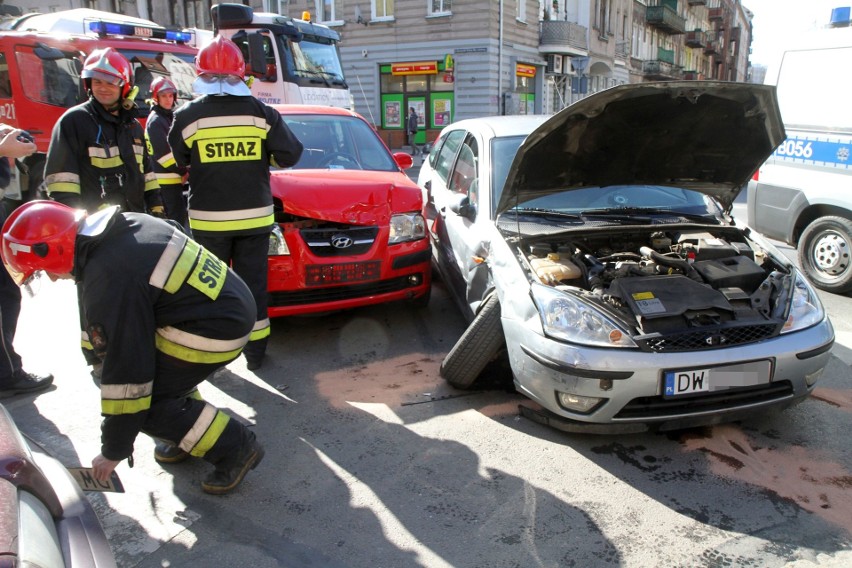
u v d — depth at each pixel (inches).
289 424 139.2
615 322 119.2
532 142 138.8
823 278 230.7
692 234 157.5
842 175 220.1
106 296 91.0
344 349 181.9
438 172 227.3
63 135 138.6
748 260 142.3
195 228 152.7
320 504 111.2
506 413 142.0
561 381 119.2
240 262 156.3
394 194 186.7
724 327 119.6
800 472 117.7
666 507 108.5
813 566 94.0
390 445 129.9
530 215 159.5
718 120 144.5
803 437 129.8
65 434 135.4
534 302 126.9
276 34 420.8
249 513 109.0
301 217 174.6
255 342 163.8
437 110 916.0
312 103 440.1
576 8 1128.2
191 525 106.0
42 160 325.7
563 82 1085.8
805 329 123.6
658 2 1663.4
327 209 174.1
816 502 109.0
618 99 133.6
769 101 136.6
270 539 102.3
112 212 95.0
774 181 243.6
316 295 178.7
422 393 152.8
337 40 484.1
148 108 347.9
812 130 228.8
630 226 153.4
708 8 2400.3
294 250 172.4
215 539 102.6
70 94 331.3
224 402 150.3
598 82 1243.8
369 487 115.8
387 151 226.1
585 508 108.6
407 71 906.1
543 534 102.3
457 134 216.5
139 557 98.5
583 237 149.8
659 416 117.6
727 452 125.0
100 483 100.1
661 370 114.7
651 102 136.2
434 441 131.0
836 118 221.0
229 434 111.3
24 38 318.0
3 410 80.4
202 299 100.6
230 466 113.0
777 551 97.3
